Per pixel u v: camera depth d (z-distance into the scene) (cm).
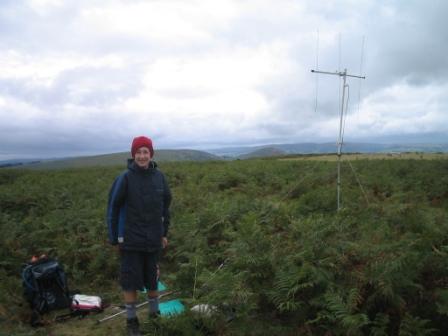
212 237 809
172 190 1416
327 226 606
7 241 831
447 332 431
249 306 472
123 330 527
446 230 590
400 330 400
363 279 453
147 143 499
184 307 522
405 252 473
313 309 469
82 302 598
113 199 495
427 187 1243
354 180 1369
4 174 2494
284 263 528
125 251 503
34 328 552
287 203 1055
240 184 1480
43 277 585
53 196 1334
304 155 3897
